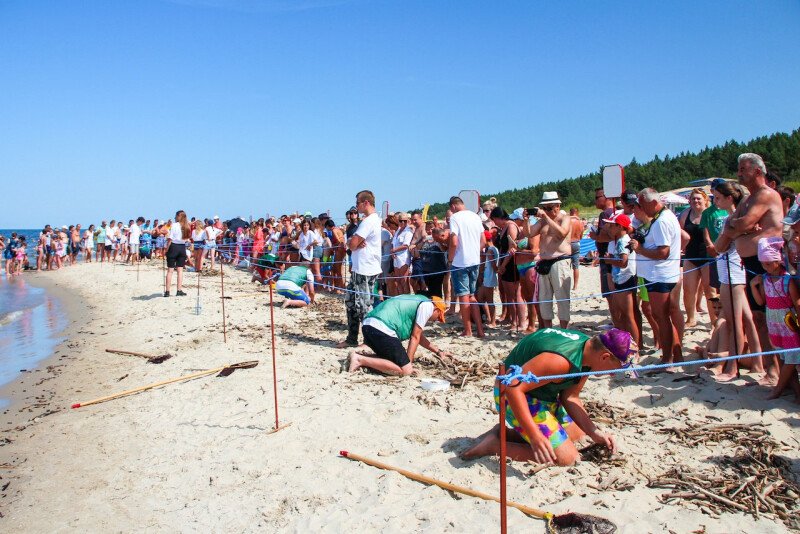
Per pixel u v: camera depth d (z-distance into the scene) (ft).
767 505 12.82
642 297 22.56
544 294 27.48
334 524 13.39
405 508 13.73
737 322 19.92
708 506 12.92
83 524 14.61
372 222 29.22
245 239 82.53
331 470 15.99
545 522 12.60
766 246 17.63
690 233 26.53
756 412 17.35
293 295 43.96
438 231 32.65
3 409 24.80
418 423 18.71
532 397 15.12
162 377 26.86
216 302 48.65
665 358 22.06
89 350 35.06
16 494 16.53
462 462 15.71
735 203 20.88
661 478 14.16
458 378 23.16
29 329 45.37
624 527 12.24
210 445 18.45
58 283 78.74
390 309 24.47
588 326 29.53
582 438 16.31
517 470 15.03
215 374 26.13
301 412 20.29
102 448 19.27
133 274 79.66
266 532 13.48
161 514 14.73
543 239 27.32
